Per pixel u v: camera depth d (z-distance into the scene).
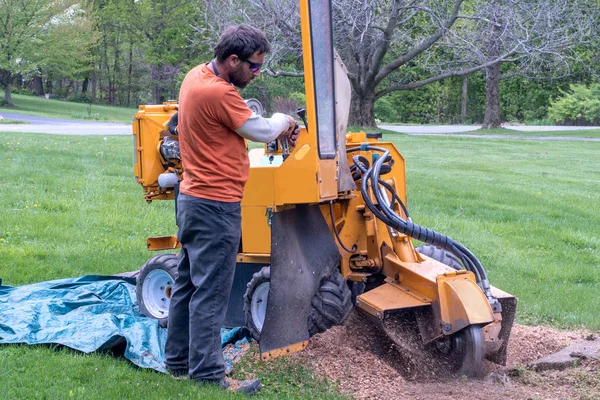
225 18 29.88
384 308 4.74
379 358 5.00
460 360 4.76
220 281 4.34
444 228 11.09
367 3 28.95
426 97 70.38
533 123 59.78
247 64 4.27
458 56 35.09
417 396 4.43
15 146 17.86
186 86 4.27
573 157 25.38
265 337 4.70
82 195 12.05
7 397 4.07
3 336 5.24
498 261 9.20
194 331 4.39
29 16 51.06
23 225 9.66
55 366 4.65
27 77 64.19
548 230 11.36
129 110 59.91
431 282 4.77
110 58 69.81
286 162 4.88
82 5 56.47
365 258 5.41
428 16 34.41
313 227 5.12
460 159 23.56
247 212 5.22
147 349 5.17
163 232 10.02
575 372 5.03
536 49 30.80
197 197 4.24
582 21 33.28
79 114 48.88
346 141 5.93
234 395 4.26
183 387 4.32
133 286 6.95
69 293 6.61
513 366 5.18
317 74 4.79
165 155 6.14
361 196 5.41
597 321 6.73
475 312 4.60
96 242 9.12
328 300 4.97
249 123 4.19
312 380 4.59
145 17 62.91
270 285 4.74
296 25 27.97
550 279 8.49
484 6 31.42
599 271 8.92
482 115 70.44
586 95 55.16
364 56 36.53
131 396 4.18
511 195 14.98
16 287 6.82
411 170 19.39
